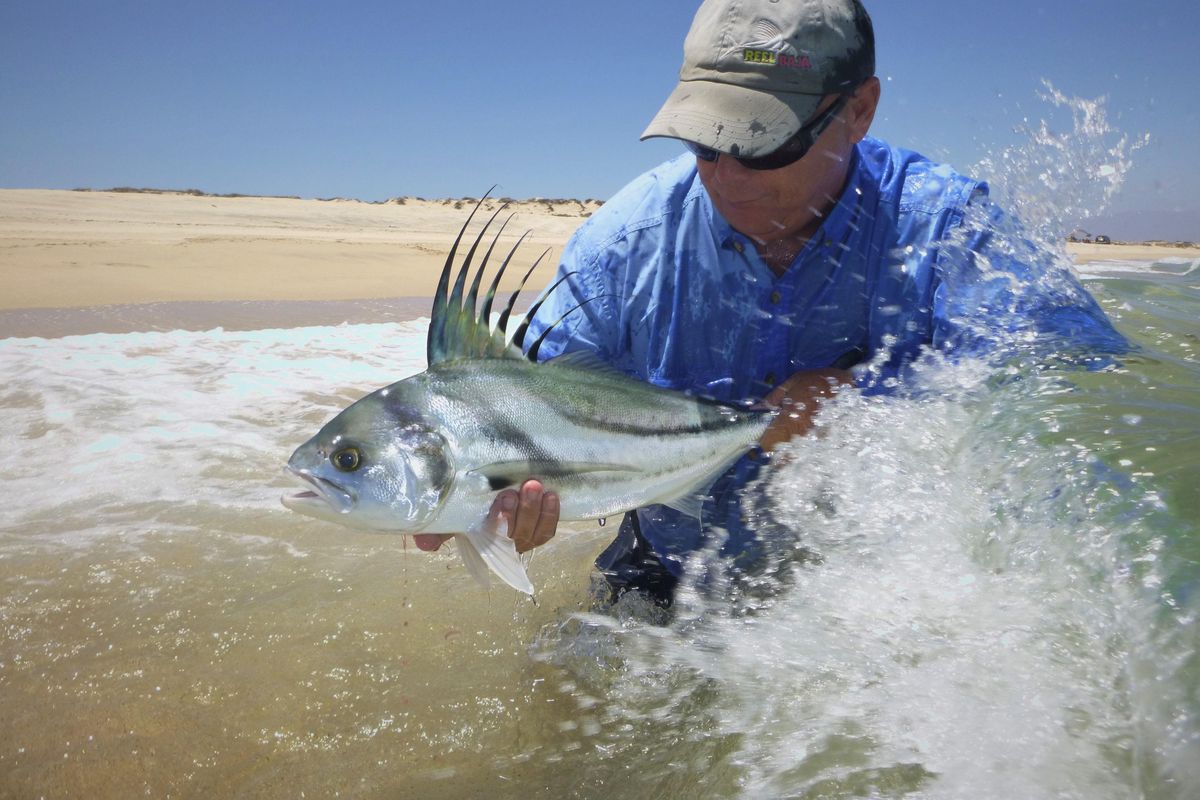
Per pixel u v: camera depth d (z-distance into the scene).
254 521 1.46
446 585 1.23
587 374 0.91
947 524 0.95
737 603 1.07
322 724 0.91
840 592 0.98
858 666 0.88
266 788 0.81
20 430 1.94
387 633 1.09
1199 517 0.80
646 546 1.19
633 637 1.07
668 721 0.89
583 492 0.89
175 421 2.02
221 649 1.05
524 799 0.79
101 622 1.12
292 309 4.04
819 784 0.75
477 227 15.51
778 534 1.06
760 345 1.06
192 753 0.86
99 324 3.40
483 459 0.84
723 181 0.93
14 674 0.99
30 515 1.48
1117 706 0.72
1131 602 0.76
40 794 0.80
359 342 3.11
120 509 1.51
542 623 1.12
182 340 3.05
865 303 1.04
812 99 0.88
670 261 1.06
